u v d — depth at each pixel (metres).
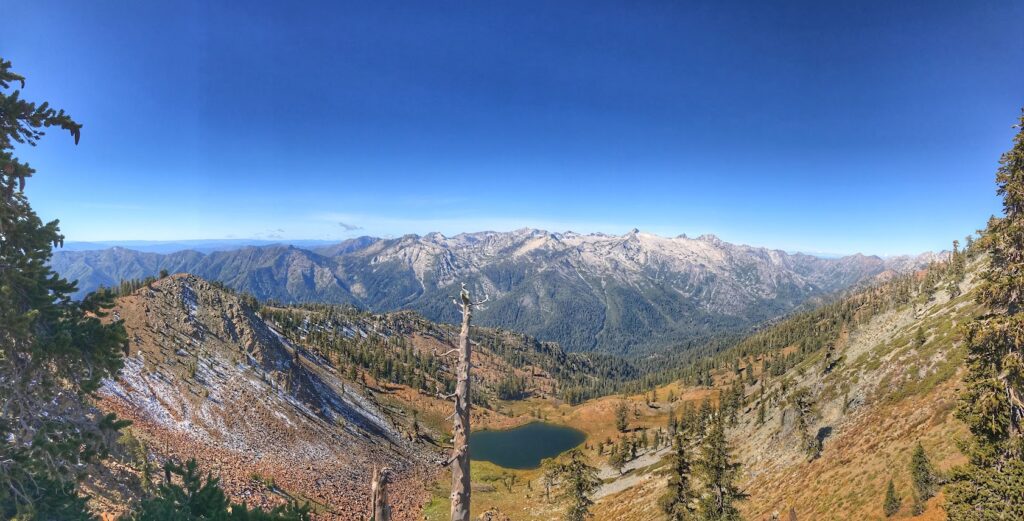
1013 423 19.16
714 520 36.09
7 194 11.16
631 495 87.31
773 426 90.31
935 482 36.72
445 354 10.99
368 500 67.12
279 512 14.43
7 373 11.05
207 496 13.98
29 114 11.45
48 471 11.11
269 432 73.94
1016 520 17.97
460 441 10.55
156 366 69.81
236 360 86.62
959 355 57.09
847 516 43.72
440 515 70.88
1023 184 18.64
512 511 91.44
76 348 11.75
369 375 170.25
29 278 11.17
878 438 55.56
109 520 13.35
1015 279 18.42
